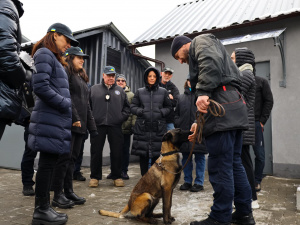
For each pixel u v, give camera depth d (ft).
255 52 19.24
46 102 7.50
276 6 20.54
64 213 8.77
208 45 7.02
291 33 18.12
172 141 8.79
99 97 14.26
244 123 7.37
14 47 6.33
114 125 14.26
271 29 18.76
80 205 10.39
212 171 7.41
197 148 12.96
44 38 8.20
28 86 7.68
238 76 7.75
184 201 11.19
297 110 17.56
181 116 14.20
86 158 20.04
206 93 6.87
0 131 6.77
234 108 7.25
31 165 11.83
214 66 6.77
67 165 10.09
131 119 16.84
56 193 9.93
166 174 8.48
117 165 14.19
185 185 13.48
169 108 14.25
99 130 14.07
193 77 7.61
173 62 22.85
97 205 10.44
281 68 18.28
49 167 7.82
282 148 17.75
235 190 7.98
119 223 8.33
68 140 8.08
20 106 7.04
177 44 8.17
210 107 7.25
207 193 12.69
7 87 6.61
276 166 17.80
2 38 6.17
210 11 26.05
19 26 7.11
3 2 6.57
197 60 7.12
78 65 11.32
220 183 7.17
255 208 9.92
